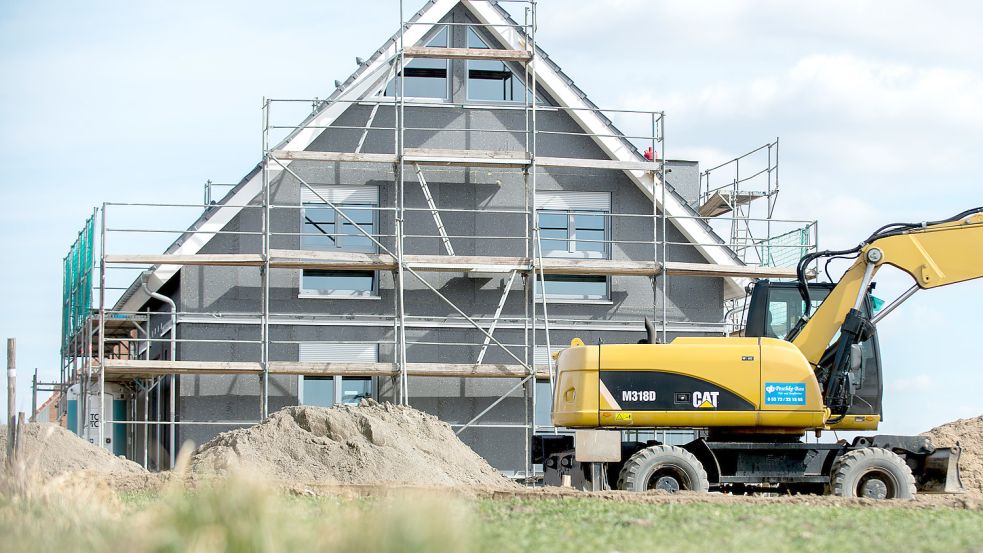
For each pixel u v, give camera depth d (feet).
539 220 83.51
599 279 84.07
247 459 60.44
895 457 53.72
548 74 83.35
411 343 80.74
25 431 63.52
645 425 54.90
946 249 55.83
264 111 78.28
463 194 82.69
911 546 30.09
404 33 82.12
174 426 77.97
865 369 56.85
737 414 54.34
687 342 55.62
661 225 84.17
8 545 28.14
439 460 64.95
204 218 78.07
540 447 60.29
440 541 25.46
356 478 60.23
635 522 34.12
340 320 79.92
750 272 81.41
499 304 81.66
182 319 77.82
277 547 25.63
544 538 30.07
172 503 28.60
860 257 56.44
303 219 80.59
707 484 53.31
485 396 80.84
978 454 70.08
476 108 83.35
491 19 83.25
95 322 83.71
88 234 77.92
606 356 55.26
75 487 36.04
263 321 77.10
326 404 79.71
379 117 81.97
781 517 36.27
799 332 56.95
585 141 84.33
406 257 78.18
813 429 55.93
